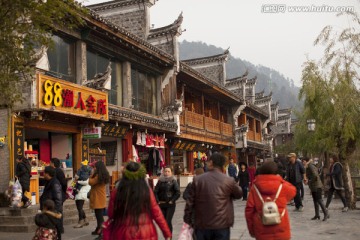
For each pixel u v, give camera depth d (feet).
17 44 27.27
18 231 35.88
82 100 45.78
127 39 57.31
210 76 119.44
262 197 18.47
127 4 76.89
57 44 49.39
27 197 40.16
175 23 73.41
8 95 27.37
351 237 30.35
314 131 54.95
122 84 62.49
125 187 16.78
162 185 30.17
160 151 71.77
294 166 47.65
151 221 16.96
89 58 54.90
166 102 72.18
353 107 49.39
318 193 39.55
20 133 42.09
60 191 29.63
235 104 111.34
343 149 50.08
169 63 70.90
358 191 61.93
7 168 40.91
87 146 52.44
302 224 37.37
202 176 19.38
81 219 38.52
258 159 136.98
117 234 16.52
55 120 46.98
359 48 50.49
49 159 51.55
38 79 39.45
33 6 25.25
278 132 203.92
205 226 18.69
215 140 93.81
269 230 17.94
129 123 57.98
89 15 48.52
